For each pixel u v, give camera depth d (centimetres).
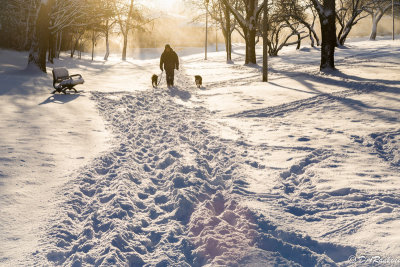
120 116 1038
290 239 361
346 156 652
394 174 556
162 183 539
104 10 3003
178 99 1423
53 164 582
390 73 1889
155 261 322
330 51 2128
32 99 1255
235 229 378
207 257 328
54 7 2745
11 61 3200
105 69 3309
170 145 728
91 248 342
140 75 2644
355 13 4553
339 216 411
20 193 457
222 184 529
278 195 483
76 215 416
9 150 639
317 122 955
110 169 578
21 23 3966
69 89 1453
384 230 364
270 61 3525
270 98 1382
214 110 1190
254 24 3338
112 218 404
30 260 312
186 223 406
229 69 3025
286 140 777
